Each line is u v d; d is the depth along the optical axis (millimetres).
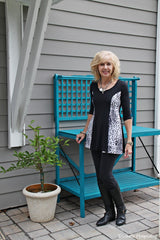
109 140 2365
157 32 3707
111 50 3396
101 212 2842
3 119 2785
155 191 3504
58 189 2627
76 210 2893
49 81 3021
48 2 2246
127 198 3262
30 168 2973
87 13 3174
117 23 3402
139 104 3713
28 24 2311
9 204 2906
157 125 3824
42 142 2506
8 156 2842
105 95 2387
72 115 3178
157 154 3859
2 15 2686
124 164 3684
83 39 3184
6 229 2467
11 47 2674
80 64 3199
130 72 3584
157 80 3771
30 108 2928
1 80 2738
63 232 2408
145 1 3588
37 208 2551
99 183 2508
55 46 3016
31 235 2357
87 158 3377
